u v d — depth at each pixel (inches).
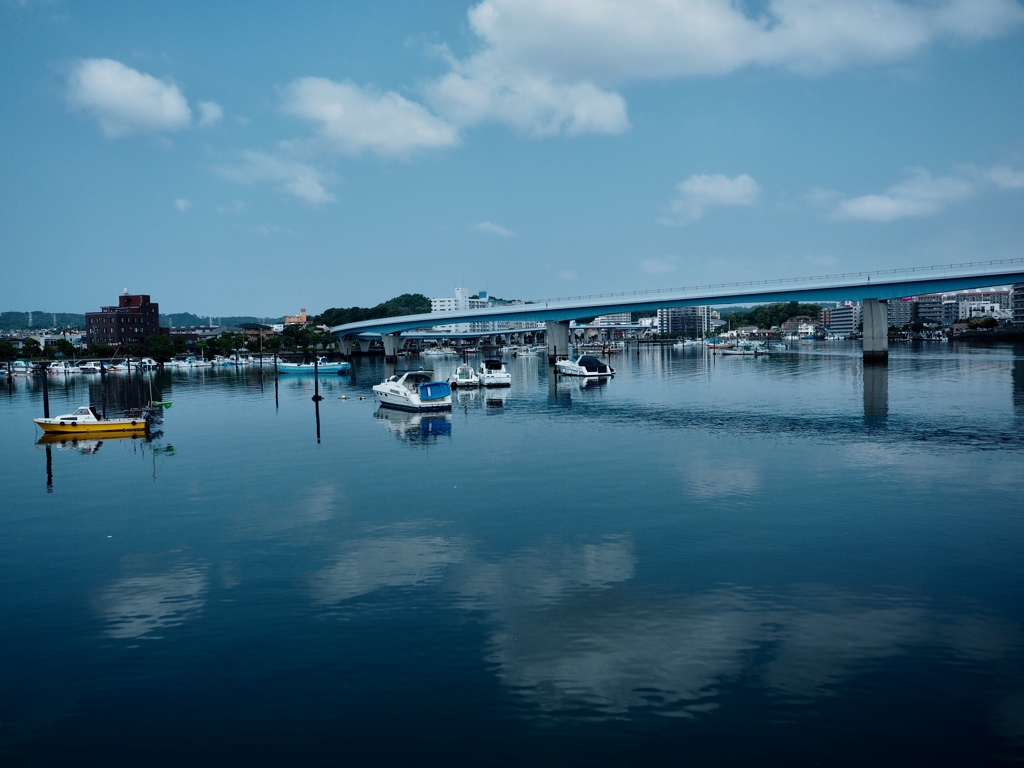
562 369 5295.3
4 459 1994.3
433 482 1545.3
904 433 2142.0
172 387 4820.4
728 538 1104.8
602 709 634.8
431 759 571.5
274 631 798.5
